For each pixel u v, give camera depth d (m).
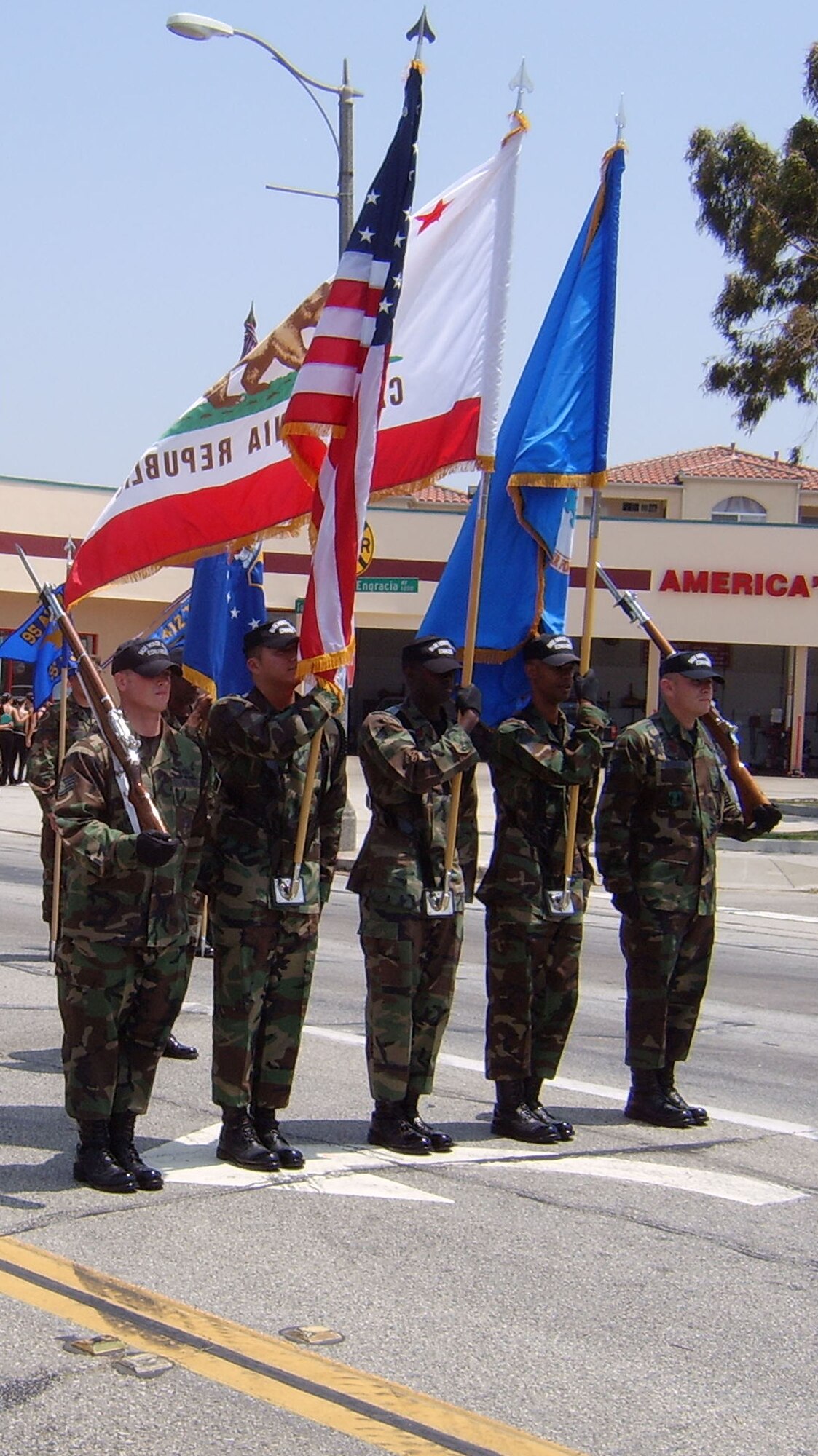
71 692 9.16
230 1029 6.00
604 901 17.38
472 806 6.70
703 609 41.78
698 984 7.16
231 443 8.27
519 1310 4.72
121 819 5.54
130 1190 5.67
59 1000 5.70
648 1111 7.09
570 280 7.41
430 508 41.41
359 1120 6.90
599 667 45.97
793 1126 7.20
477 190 7.12
